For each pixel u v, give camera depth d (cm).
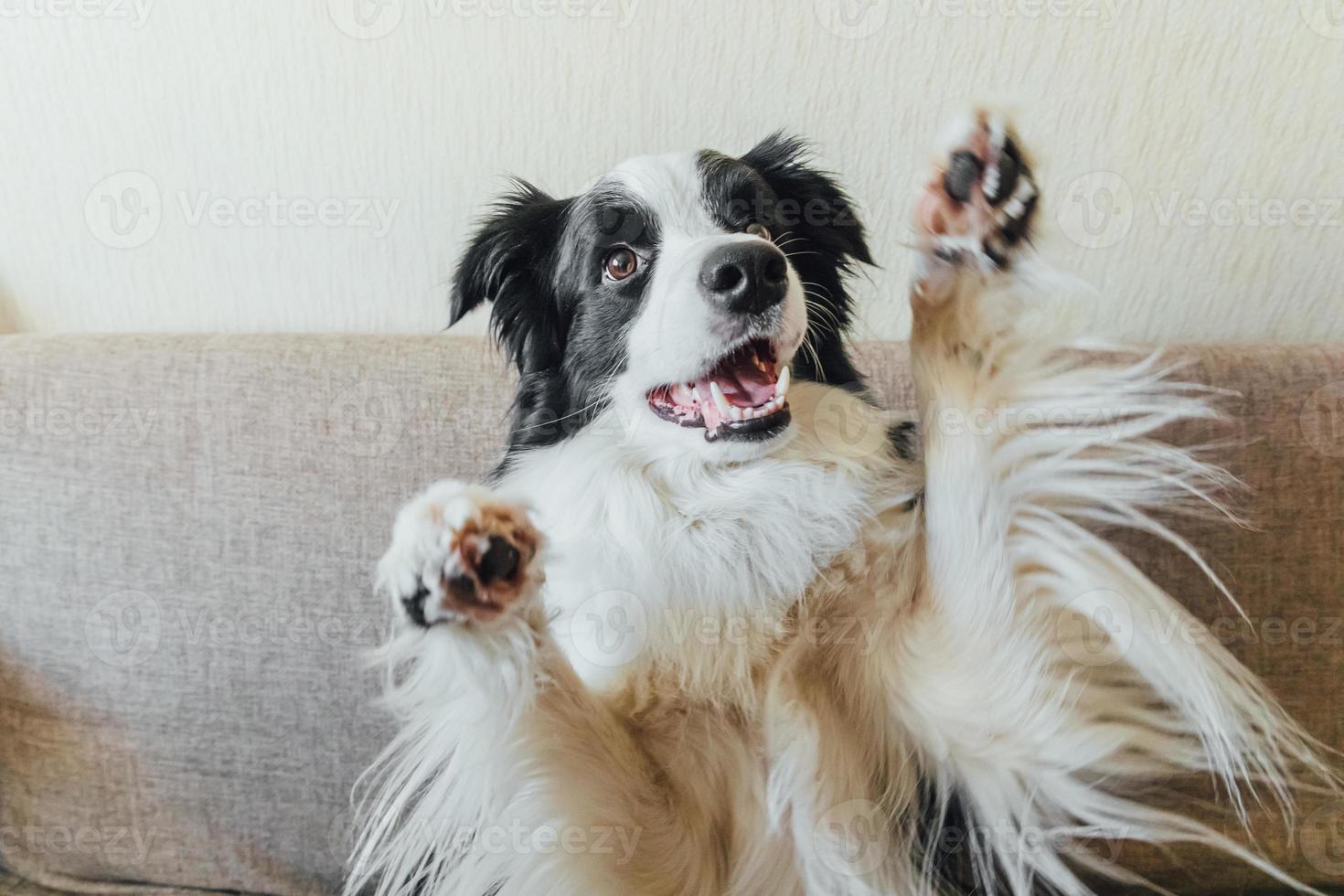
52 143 133
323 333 124
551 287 108
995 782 95
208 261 137
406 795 91
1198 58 128
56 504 112
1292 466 109
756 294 92
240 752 109
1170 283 136
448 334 128
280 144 132
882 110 129
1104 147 132
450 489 74
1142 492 105
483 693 77
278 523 112
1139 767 98
